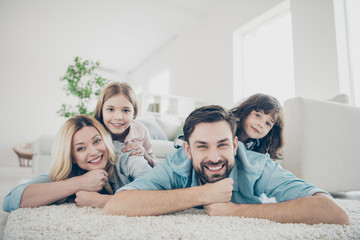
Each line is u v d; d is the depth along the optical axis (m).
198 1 4.21
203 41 4.53
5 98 6.08
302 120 1.60
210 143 0.78
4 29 5.07
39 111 6.30
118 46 5.81
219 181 0.79
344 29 2.50
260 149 1.04
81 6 4.33
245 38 3.86
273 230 0.61
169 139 2.30
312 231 0.62
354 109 1.88
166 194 0.76
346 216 0.69
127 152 1.06
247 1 3.60
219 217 0.74
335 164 1.69
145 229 0.61
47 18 4.69
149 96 3.70
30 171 4.65
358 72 2.46
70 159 0.99
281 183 0.81
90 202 0.89
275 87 3.29
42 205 0.90
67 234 0.58
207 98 4.30
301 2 2.79
